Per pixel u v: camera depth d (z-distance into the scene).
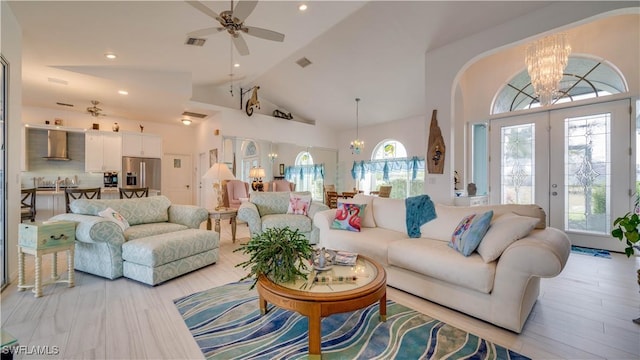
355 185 8.73
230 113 6.64
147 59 4.23
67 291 2.58
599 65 4.31
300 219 4.23
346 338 1.88
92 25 3.10
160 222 3.78
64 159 6.10
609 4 2.88
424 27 4.04
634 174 4.00
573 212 4.51
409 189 7.52
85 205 3.13
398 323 2.07
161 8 2.89
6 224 2.70
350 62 5.41
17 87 2.92
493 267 2.06
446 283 2.30
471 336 1.91
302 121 8.52
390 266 2.74
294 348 1.77
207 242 3.28
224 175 4.30
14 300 2.37
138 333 1.91
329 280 1.92
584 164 4.41
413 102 6.59
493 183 5.32
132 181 6.53
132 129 7.10
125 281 2.83
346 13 3.38
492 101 5.32
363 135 8.58
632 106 4.01
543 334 1.95
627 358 1.70
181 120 7.23
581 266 3.44
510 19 3.56
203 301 2.39
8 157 2.73
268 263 1.95
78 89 4.81
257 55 4.43
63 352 1.69
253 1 2.42
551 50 3.86
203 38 3.66
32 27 3.04
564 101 4.61
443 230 2.87
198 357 1.67
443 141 4.23
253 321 2.08
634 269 3.32
